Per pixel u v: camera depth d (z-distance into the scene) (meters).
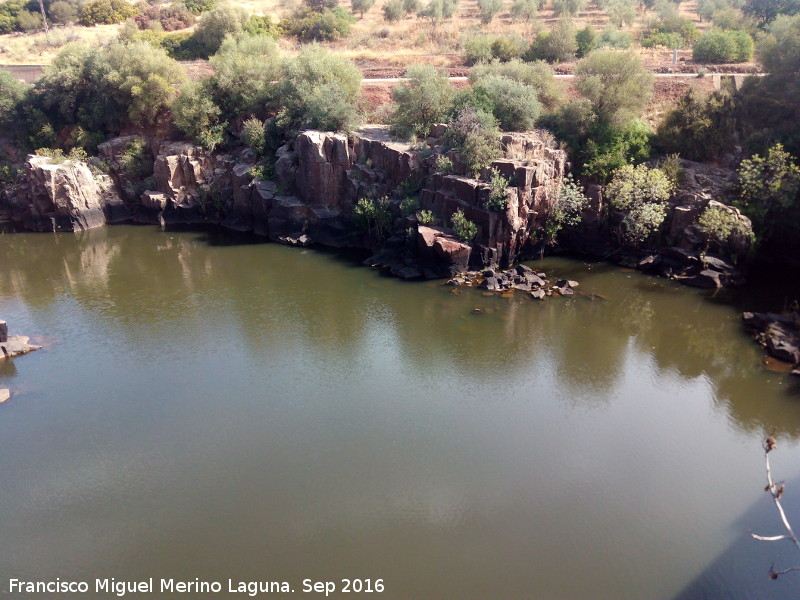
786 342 33.00
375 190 48.09
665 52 68.25
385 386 30.94
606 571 20.12
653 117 52.53
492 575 20.00
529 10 86.81
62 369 32.28
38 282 43.62
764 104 48.72
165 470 25.05
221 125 56.69
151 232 54.59
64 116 61.12
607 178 46.12
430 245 42.28
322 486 24.09
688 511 22.66
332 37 81.69
